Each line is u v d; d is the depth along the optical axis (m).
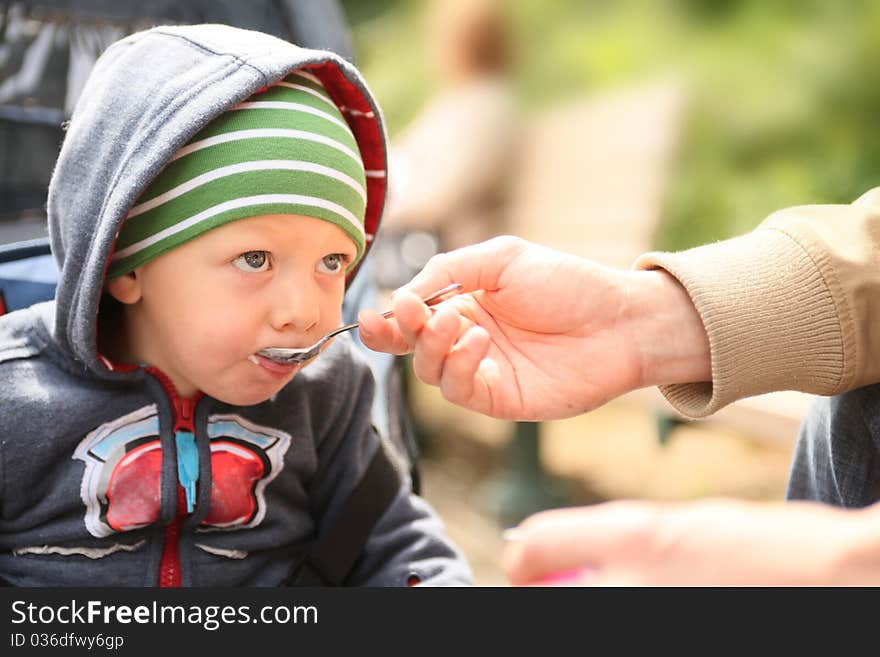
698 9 7.94
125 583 1.61
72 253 1.51
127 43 1.63
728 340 1.43
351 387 1.90
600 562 0.81
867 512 0.83
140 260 1.52
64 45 2.17
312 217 1.50
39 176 2.13
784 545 0.79
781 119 6.55
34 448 1.57
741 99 6.75
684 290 1.56
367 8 11.33
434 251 4.65
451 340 1.38
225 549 1.68
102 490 1.58
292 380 1.79
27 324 1.66
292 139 1.50
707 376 1.56
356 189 1.58
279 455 1.74
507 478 4.54
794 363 1.44
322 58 1.58
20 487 1.58
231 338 1.50
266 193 1.46
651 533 0.81
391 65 9.86
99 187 1.50
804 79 6.83
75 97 2.18
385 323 1.49
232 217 1.46
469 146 5.01
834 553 0.77
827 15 7.25
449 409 6.01
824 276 1.45
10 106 2.10
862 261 1.46
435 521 1.95
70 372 1.62
